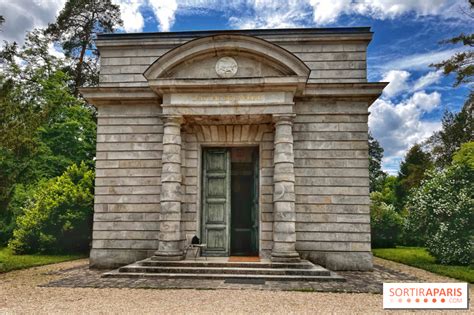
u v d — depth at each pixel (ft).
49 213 74.59
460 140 127.65
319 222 53.78
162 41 59.31
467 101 89.56
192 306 30.63
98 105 58.23
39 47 107.76
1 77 58.23
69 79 109.60
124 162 56.75
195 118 53.57
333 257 52.90
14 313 28.63
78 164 101.86
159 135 57.00
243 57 52.85
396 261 69.15
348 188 54.24
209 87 51.16
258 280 42.75
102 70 59.52
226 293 35.83
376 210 110.42
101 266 54.70
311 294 35.99
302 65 49.80
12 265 56.59
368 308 30.76
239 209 61.87
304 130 55.72
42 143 95.71
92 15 114.93
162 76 52.24
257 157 57.62
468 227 60.29
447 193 64.49
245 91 51.47
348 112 55.62
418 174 138.00
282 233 48.47
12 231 89.10
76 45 113.29
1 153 55.72
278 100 50.96
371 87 54.34
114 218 55.62
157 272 45.52
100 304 31.37
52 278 45.91
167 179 50.75
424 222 66.80
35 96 99.55
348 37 57.31
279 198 49.26
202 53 52.54
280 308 30.22
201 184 57.16
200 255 55.06
